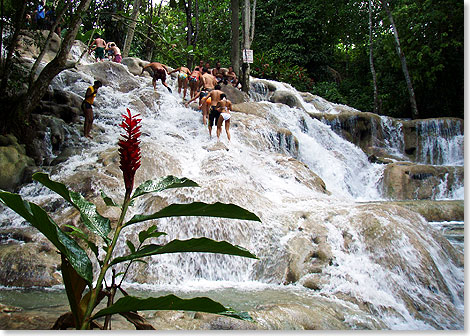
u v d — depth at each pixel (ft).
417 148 49.85
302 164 32.19
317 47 80.07
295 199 25.64
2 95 29.43
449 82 60.70
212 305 4.45
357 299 16.11
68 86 38.47
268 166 31.07
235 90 48.03
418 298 17.21
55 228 4.49
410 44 61.82
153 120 36.17
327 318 13.24
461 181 37.65
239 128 36.29
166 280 18.29
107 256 4.87
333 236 20.11
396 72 67.00
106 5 50.31
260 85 57.52
